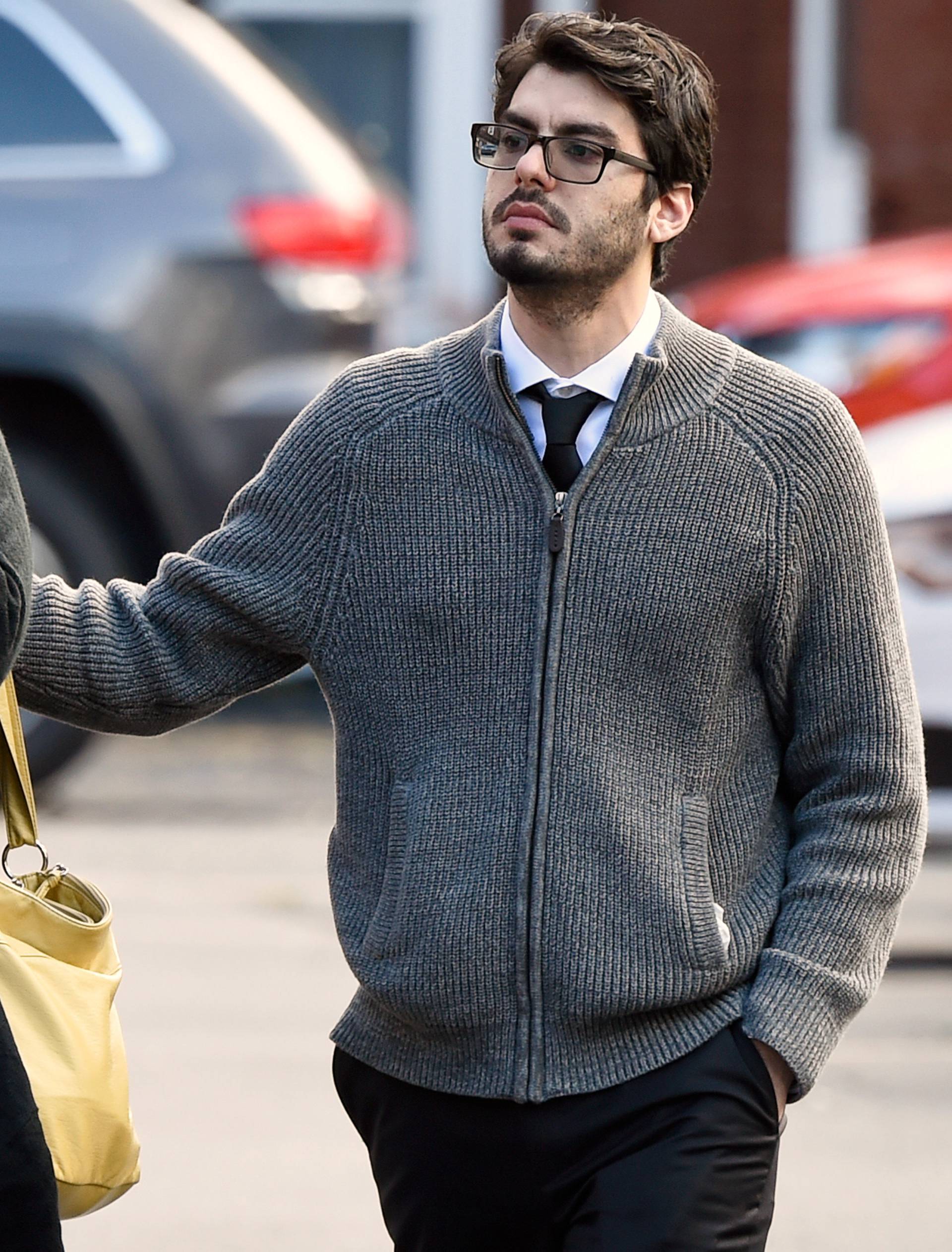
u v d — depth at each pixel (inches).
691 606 428.1
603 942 424.8
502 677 430.6
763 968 436.1
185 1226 641.6
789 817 454.9
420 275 1514.5
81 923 430.6
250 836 1101.1
